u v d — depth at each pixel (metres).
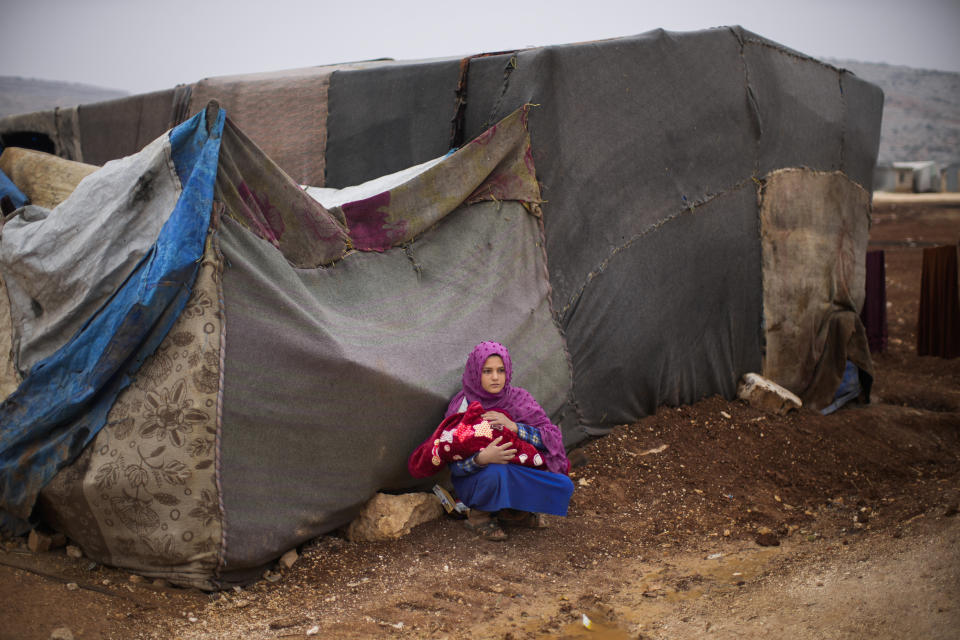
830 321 7.80
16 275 4.09
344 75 6.18
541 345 5.07
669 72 5.94
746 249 6.84
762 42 6.86
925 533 3.97
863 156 8.38
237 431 3.45
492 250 4.92
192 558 3.36
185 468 3.32
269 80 6.73
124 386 3.41
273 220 3.79
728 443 5.83
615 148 5.58
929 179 52.84
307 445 3.72
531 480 3.99
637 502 4.79
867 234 8.56
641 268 5.84
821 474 5.64
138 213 3.74
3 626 2.88
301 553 3.83
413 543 3.99
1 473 3.57
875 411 7.40
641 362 5.88
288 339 3.59
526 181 5.06
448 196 4.66
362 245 4.27
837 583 3.50
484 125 5.26
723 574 3.81
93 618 3.05
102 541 3.46
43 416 3.51
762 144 6.88
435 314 4.50
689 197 6.20
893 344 11.51
